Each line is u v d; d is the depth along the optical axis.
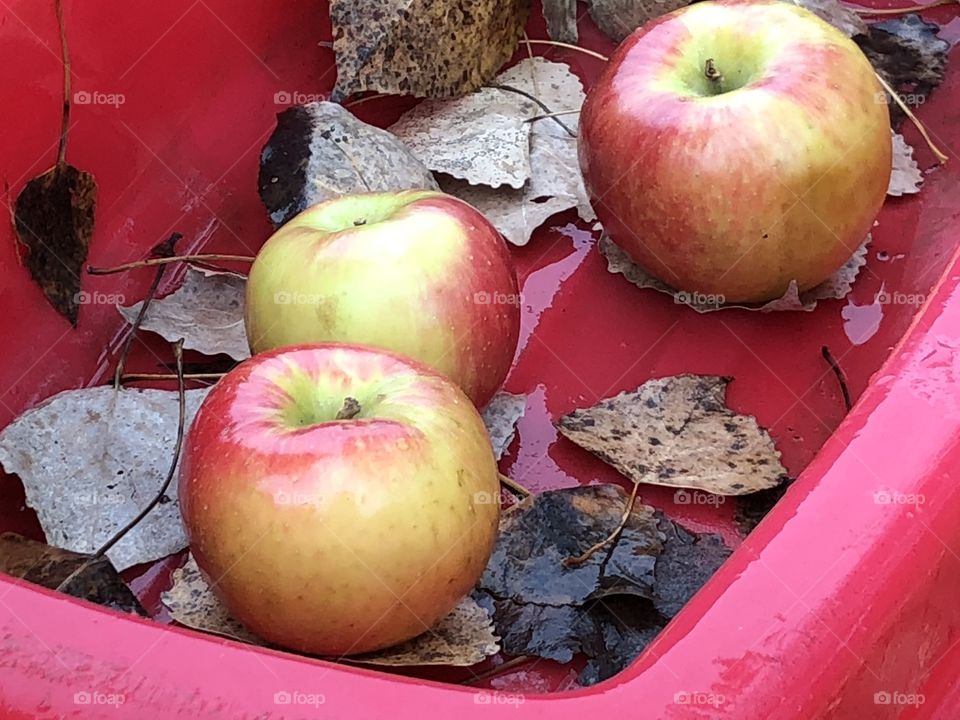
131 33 0.43
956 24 0.53
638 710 0.24
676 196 0.39
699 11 0.41
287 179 0.43
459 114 0.49
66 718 0.24
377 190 0.43
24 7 0.39
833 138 0.38
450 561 0.31
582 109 0.42
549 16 0.52
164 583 0.37
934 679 0.29
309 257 0.36
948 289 0.32
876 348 0.42
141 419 0.39
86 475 0.37
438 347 0.36
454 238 0.36
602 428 0.39
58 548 0.34
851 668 0.26
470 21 0.48
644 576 0.35
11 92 0.39
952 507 0.28
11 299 0.40
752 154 0.38
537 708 0.24
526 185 0.47
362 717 0.24
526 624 0.34
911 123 0.49
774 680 0.25
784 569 0.27
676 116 0.38
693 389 0.40
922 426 0.29
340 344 0.33
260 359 0.32
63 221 0.41
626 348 0.43
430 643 0.33
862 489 0.28
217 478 0.30
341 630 0.31
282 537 0.29
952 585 0.29
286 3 0.49
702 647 0.25
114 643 0.25
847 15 0.51
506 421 0.40
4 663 0.24
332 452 0.30
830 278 0.43
